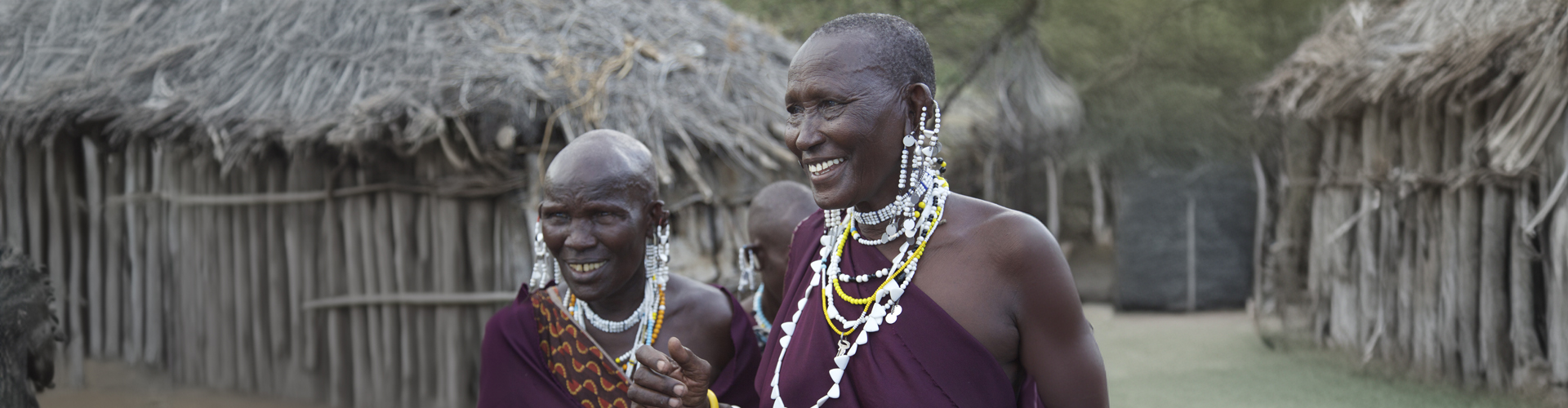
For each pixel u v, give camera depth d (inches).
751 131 217.8
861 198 63.3
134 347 254.1
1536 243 215.0
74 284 256.7
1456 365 233.9
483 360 98.4
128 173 252.5
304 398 229.0
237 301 235.8
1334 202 290.2
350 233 220.1
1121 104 442.6
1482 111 225.3
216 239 238.4
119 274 257.0
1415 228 250.2
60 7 261.6
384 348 219.1
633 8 257.9
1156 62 438.6
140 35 246.7
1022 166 376.8
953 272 64.7
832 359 66.3
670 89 222.2
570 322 94.3
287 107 213.9
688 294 99.0
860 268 67.3
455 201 211.3
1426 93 229.5
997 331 64.0
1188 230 416.5
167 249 249.4
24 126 235.5
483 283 211.5
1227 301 413.7
